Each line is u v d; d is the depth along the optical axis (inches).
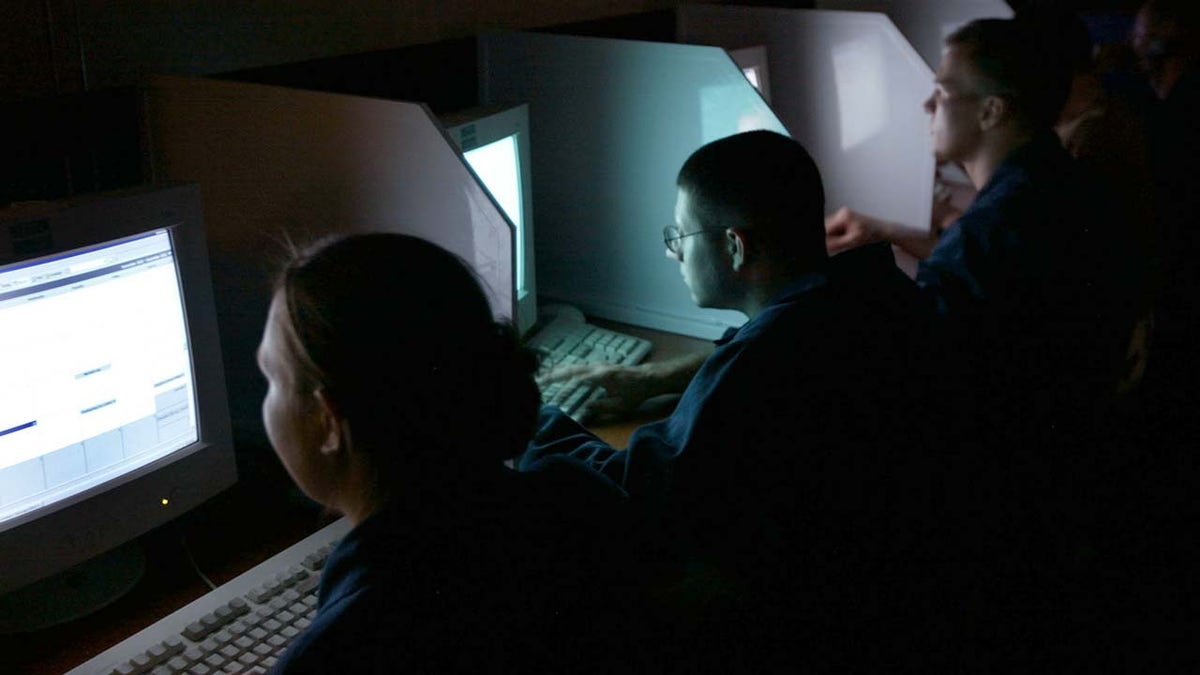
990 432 81.4
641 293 87.4
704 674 52.9
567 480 36.7
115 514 51.1
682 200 60.1
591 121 84.9
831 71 102.9
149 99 61.4
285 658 30.2
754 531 53.2
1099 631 92.5
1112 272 83.7
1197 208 132.8
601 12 116.3
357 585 30.9
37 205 46.1
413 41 90.2
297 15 78.5
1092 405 90.3
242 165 60.0
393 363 31.1
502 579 31.8
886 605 56.9
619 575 35.8
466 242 55.1
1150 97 130.4
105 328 49.1
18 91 60.8
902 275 58.7
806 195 57.5
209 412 54.9
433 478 32.1
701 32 108.9
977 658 76.9
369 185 57.0
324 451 33.6
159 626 46.4
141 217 49.2
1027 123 85.0
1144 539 106.2
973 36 85.6
